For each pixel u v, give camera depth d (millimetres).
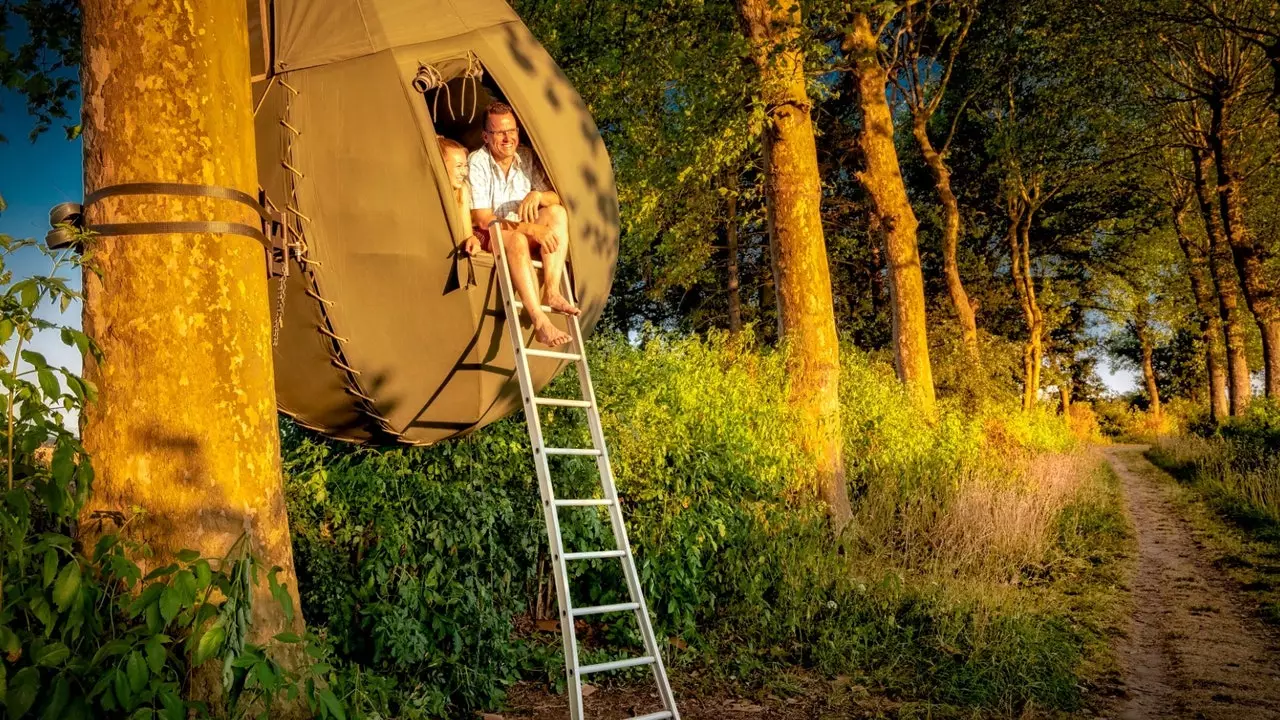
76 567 3559
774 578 8266
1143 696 6516
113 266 4094
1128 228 33000
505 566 6574
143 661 3559
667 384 8453
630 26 13461
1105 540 12859
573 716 4734
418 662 5789
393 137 5000
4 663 3504
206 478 4113
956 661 6992
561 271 5703
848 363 15211
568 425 7348
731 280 23078
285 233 4840
